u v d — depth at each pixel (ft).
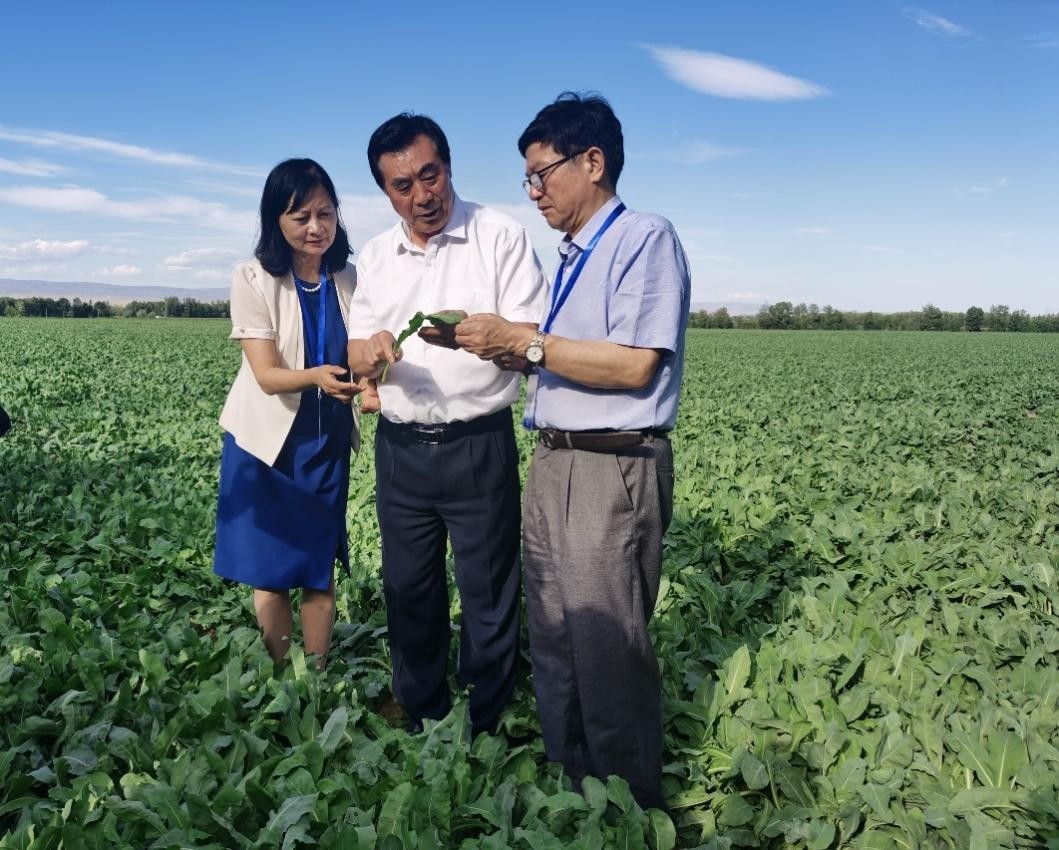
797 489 26.30
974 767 10.68
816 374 79.87
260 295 11.48
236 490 11.85
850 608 16.07
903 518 22.29
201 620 15.92
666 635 14.39
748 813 10.04
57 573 17.61
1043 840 9.69
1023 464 31.99
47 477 25.38
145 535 19.95
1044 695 12.30
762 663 13.07
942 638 14.56
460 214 10.57
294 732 10.76
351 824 9.01
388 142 9.79
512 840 9.05
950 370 87.40
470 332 9.08
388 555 11.20
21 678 11.50
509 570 11.13
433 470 10.57
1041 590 16.48
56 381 57.52
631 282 8.78
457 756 10.01
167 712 11.02
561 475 9.23
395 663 11.71
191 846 8.46
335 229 11.50
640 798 9.77
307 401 11.85
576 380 8.93
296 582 11.94
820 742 11.12
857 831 9.96
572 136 8.92
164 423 40.27
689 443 35.47
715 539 20.30
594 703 9.32
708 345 145.59
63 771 9.89
